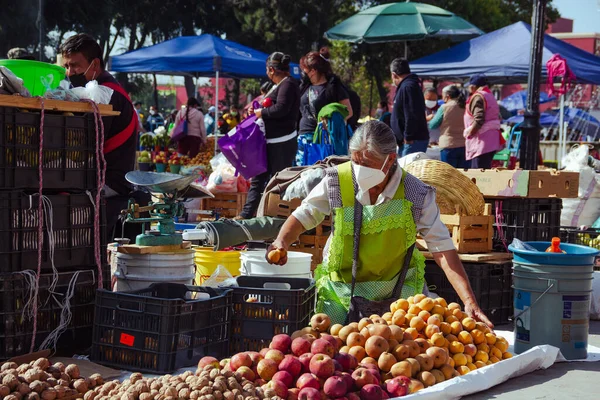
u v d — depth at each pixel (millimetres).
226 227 6453
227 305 4629
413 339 4184
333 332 4105
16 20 20531
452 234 6539
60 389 3652
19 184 4555
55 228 4746
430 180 6547
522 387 4402
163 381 3475
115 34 37938
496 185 6941
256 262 5621
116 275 5242
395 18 15312
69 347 4867
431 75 16344
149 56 16734
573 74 15266
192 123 16828
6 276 4477
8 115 4484
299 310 4566
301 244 7004
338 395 3510
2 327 4488
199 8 39406
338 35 15609
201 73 20625
